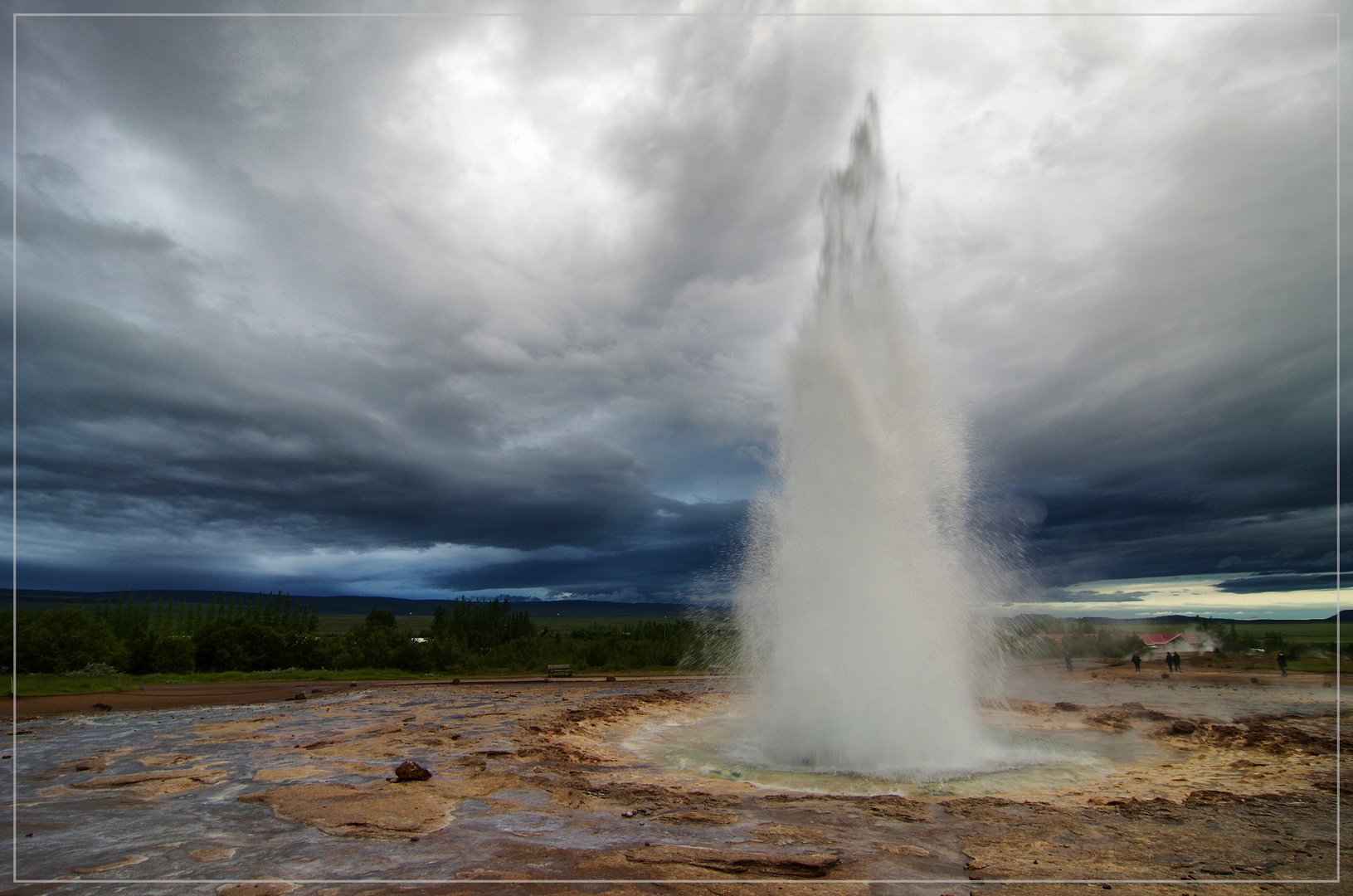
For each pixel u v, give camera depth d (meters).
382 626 67.50
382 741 16.45
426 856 7.73
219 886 6.85
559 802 10.34
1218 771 13.45
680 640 58.31
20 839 8.52
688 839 8.43
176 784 11.71
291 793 10.84
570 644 62.69
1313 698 28.05
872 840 8.44
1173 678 38.03
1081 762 14.27
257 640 60.09
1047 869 7.36
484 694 32.75
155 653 52.09
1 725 21.28
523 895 6.52
